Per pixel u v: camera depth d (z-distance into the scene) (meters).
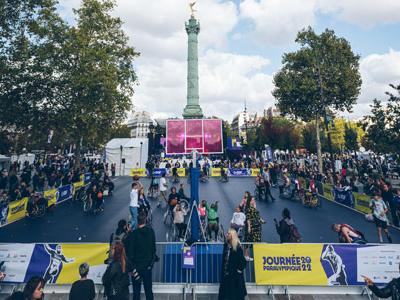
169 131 38.06
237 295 5.57
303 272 7.00
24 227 13.07
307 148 53.47
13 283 7.06
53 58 25.52
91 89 25.23
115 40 30.62
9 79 23.66
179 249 7.37
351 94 34.78
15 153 37.28
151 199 19.70
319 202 17.42
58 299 6.75
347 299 6.75
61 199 18.75
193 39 50.75
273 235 12.05
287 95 36.78
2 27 22.05
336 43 35.41
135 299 5.80
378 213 10.91
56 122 26.39
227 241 5.88
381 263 6.94
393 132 16.62
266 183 19.61
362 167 28.41
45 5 24.09
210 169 34.38
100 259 7.13
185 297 6.80
